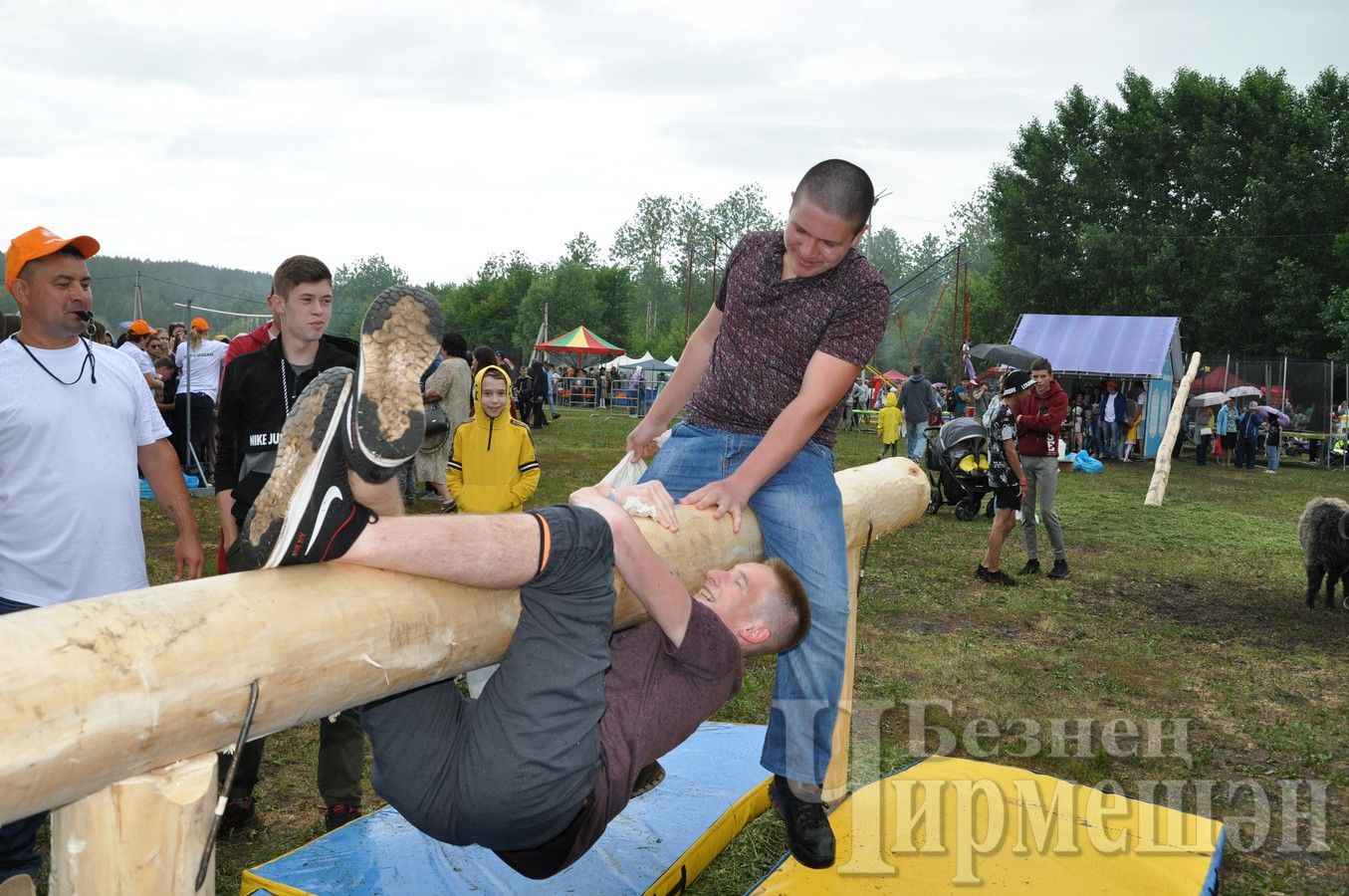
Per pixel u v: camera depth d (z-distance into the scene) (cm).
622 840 364
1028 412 948
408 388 167
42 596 313
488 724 204
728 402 298
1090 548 1155
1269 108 4350
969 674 649
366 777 471
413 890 322
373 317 162
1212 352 4325
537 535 199
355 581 178
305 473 167
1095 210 4675
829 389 268
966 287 3747
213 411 1225
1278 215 4119
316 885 322
